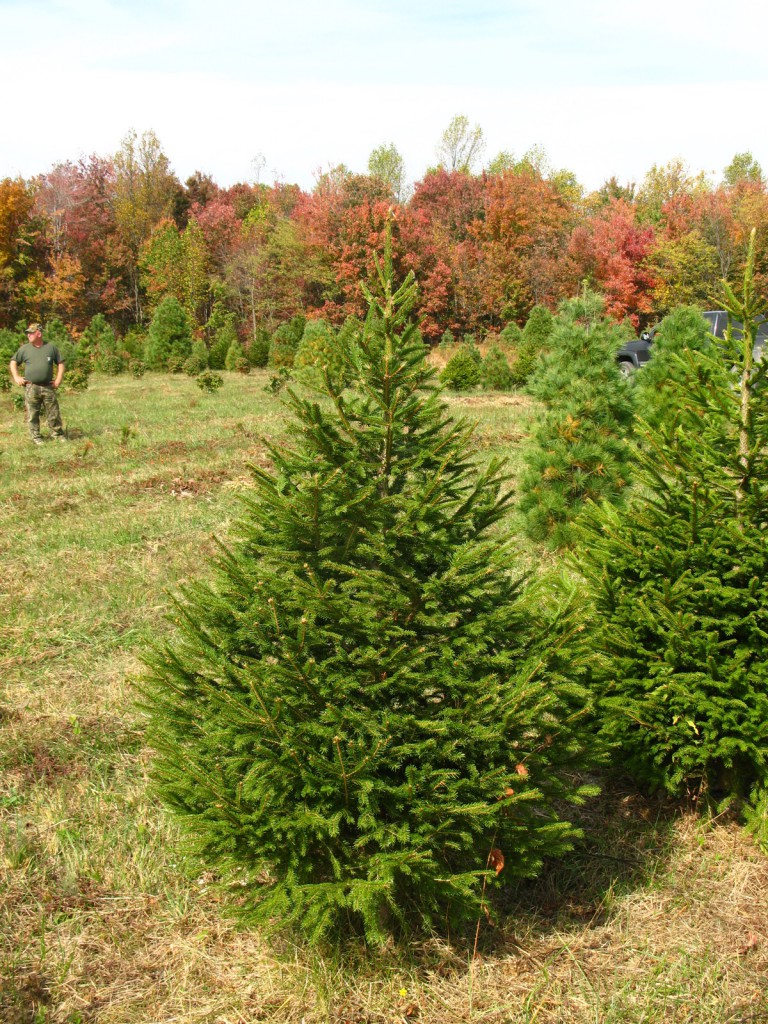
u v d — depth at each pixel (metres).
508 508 3.29
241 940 3.26
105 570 7.45
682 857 3.74
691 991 3.00
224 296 53.75
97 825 3.91
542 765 3.20
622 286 40.78
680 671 3.71
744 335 3.85
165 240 54.00
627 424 7.53
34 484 10.85
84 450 12.97
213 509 9.48
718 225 41.47
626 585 4.01
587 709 3.22
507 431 13.98
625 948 3.23
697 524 3.72
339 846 2.94
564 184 61.25
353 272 43.72
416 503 2.97
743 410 3.86
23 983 3.01
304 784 2.83
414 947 3.19
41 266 50.88
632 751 3.97
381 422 3.06
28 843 3.77
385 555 2.97
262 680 2.89
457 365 22.59
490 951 3.21
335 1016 2.90
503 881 3.03
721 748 3.55
